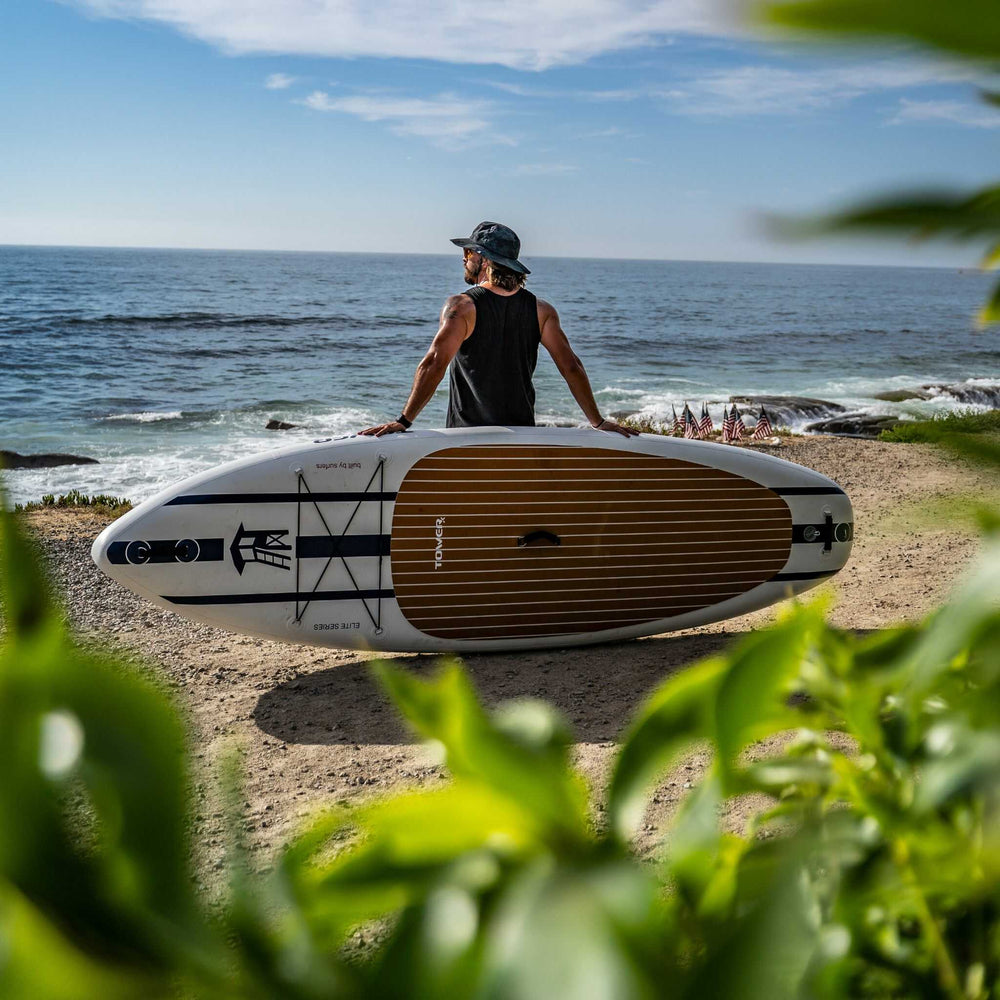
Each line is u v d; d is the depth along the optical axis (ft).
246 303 250.57
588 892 0.71
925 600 21.91
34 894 0.54
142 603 24.44
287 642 18.48
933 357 153.17
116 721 0.57
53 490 49.93
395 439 18.21
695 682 0.91
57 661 0.58
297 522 18.04
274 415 84.89
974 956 1.22
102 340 148.25
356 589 18.48
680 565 19.89
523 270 18.04
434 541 18.58
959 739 1.18
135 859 0.56
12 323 165.07
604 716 16.10
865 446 54.85
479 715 0.81
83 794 0.56
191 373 116.88
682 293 396.37
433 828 0.80
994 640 0.83
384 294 317.01
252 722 16.47
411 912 0.77
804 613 0.85
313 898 0.77
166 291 287.28
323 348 151.94
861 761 1.43
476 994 0.67
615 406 91.66
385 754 14.98
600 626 19.76
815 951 0.74
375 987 0.73
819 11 0.44
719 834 1.19
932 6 0.45
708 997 0.69
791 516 20.40
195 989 0.59
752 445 56.18
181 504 17.61
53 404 89.15
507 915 0.71
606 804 0.87
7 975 0.55
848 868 1.31
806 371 133.28
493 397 18.66
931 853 1.23
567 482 18.95
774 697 0.86
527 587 19.16
